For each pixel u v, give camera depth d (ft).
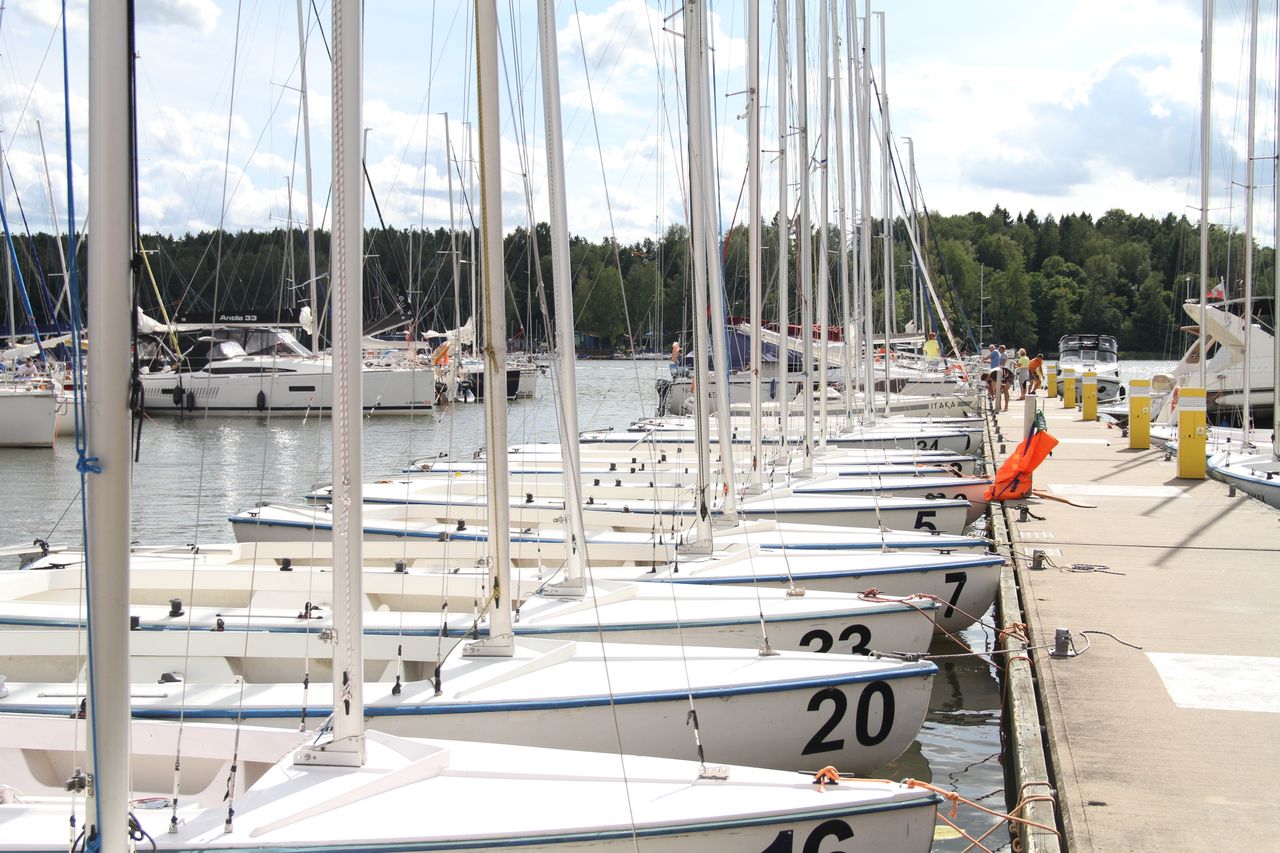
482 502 44.24
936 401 97.86
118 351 13.61
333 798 17.44
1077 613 33.83
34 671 25.98
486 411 23.49
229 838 16.43
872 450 64.90
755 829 17.89
